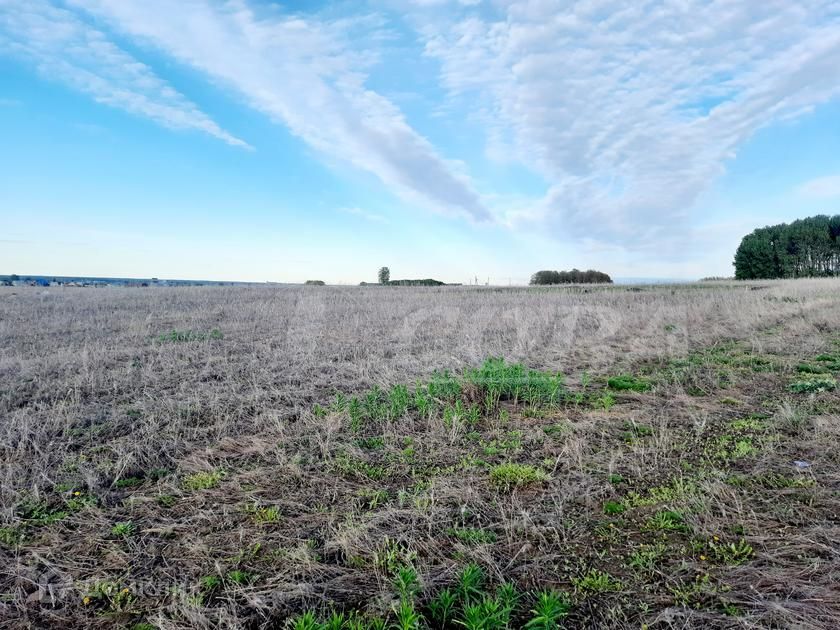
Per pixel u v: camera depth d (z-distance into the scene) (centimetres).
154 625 230
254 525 315
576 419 511
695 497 325
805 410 496
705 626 217
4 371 700
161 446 443
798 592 235
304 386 644
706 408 534
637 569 261
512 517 317
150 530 309
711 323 1141
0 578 267
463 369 688
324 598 245
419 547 283
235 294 2189
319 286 3231
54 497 354
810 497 325
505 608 222
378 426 500
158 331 1107
